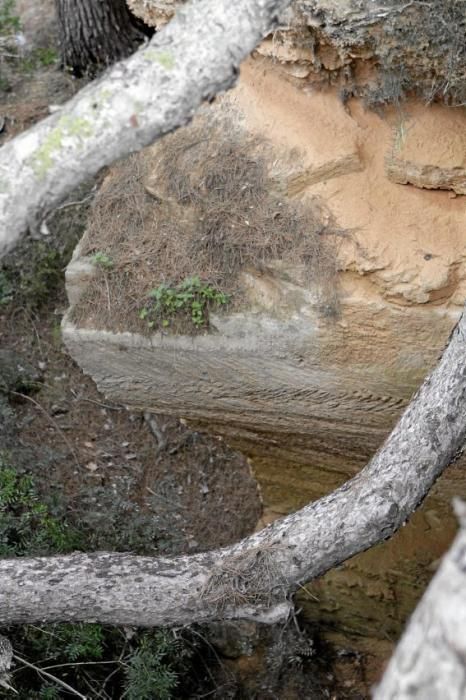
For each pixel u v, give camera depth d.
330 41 4.56
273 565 4.03
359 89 4.82
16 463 6.76
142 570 4.12
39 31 9.61
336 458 5.89
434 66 4.41
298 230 4.85
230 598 4.05
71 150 2.63
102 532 6.72
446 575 1.50
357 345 4.90
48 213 2.79
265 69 5.07
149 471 7.34
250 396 5.29
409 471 3.93
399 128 4.74
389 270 4.69
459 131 4.69
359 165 4.85
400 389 5.01
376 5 4.29
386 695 1.54
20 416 7.30
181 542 6.96
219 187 5.03
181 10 2.61
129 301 5.09
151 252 5.11
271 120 4.99
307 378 5.08
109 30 8.73
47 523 6.12
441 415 3.89
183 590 4.09
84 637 5.68
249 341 4.96
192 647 6.62
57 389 7.55
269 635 6.95
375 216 4.80
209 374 5.18
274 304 4.90
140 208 5.21
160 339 5.06
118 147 2.66
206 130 5.13
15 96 8.91
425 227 4.75
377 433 5.38
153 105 2.61
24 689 5.55
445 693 1.43
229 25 2.57
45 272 7.86
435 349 4.83
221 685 6.68
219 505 7.25
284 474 6.32
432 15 4.20
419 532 6.33
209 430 5.89
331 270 4.79
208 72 2.60
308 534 4.01
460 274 4.70
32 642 5.70
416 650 1.49
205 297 4.97
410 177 4.75
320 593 6.88
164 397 5.45
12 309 7.80
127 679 5.90
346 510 3.98
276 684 6.85
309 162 4.83
